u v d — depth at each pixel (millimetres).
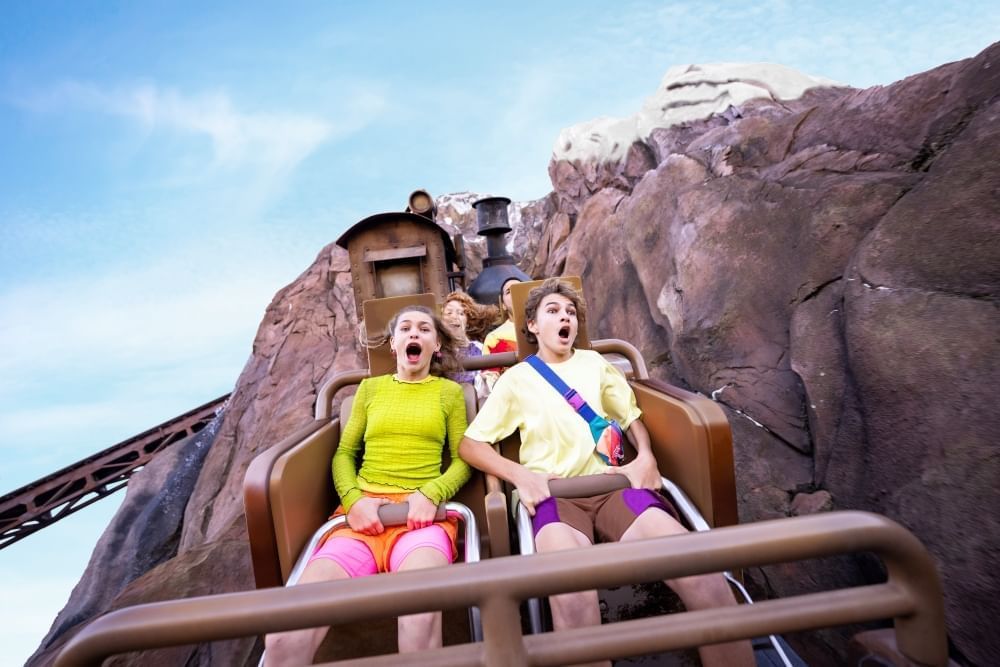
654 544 957
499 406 2244
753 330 4352
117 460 12469
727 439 1756
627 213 7328
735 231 5004
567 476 2053
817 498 3150
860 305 3266
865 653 1042
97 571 8258
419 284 8617
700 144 6812
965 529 2238
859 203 3998
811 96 7852
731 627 953
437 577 938
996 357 2451
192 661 2883
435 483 1996
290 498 1781
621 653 937
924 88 4160
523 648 929
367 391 2367
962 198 2984
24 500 11156
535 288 2541
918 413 2697
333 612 903
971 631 2102
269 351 11117
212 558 3891
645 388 2340
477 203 11812
